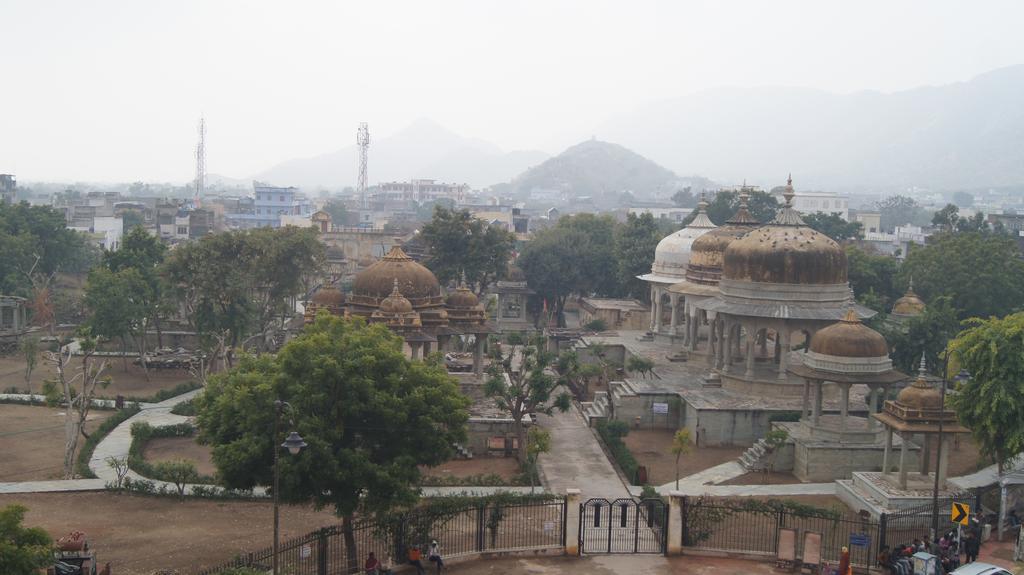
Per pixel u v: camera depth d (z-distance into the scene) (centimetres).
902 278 9319
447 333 7050
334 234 15925
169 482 5172
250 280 8250
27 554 2702
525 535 4253
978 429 4684
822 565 3816
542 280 11481
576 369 6003
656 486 5206
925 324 7025
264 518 4609
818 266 6462
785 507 4206
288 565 3769
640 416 6581
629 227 11762
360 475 3756
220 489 4984
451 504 3997
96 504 4800
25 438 6159
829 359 5441
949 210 14362
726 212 14488
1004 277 8894
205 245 8312
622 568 3869
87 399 5888
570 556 4000
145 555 4019
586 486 5178
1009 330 4678
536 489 5088
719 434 6081
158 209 18962
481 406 6378
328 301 7562
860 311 6600
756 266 6550
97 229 16612
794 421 5997
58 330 10269
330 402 3916
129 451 5703
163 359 8581
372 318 6762
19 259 10412
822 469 5347
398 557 3819
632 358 7325
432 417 4059
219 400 4147
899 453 5322
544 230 12950
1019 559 4028
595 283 11800
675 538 4022
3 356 9062
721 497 4906
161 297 8725
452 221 10369
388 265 7281
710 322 7581
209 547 4134
